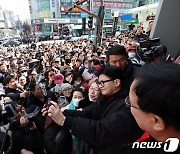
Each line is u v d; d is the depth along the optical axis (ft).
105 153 2.97
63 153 3.76
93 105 4.74
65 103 7.70
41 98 8.33
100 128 2.99
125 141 2.76
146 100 1.75
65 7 158.30
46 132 3.95
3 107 6.97
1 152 4.49
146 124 1.93
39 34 169.37
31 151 5.70
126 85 3.94
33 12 175.42
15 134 5.78
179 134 1.79
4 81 13.42
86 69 12.32
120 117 2.87
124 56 4.90
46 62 26.63
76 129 3.15
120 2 160.45
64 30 130.62
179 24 12.90
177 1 12.66
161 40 13.89
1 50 67.46
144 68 1.96
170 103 1.60
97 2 107.55
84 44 49.42
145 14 44.19
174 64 1.92
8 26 226.38
